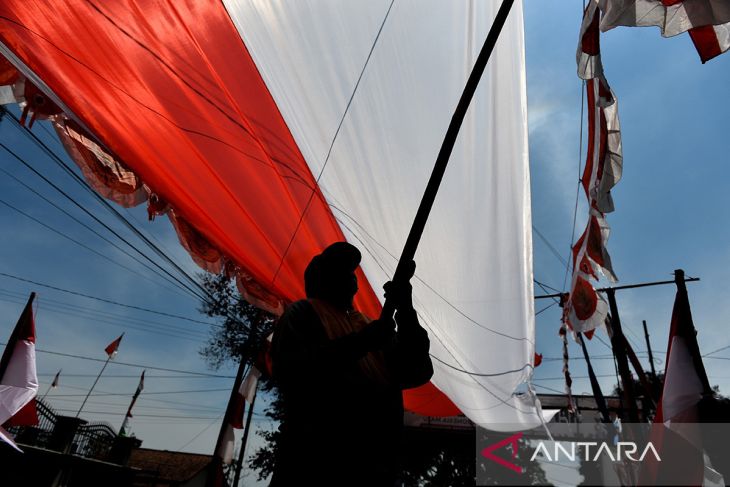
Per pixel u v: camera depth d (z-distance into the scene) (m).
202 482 25.86
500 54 3.88
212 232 4.68
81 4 3.31
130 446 17.78
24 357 7.09
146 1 3.42
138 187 4.50
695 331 1.94
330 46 3.75
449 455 16.36
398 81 3.86
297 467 1.38
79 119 3.73
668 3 2.09
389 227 4.53
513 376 5.32
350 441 1.42
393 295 1.53
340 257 1.86
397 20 3.66
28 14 3.25
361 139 4.11
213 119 3.97
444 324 5.07
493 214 4.38
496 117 4.08
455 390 5.96
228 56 3.77
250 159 4.19
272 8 3.60
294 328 1.55
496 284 4.71
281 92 3.96
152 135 3.94
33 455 12.95
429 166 4.18
